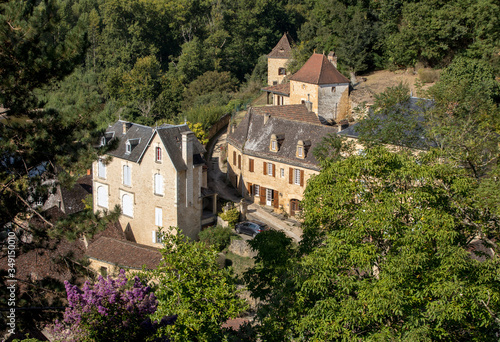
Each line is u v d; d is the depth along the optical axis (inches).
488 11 2432.3
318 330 835.4
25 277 1117.1
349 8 3036.4
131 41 4252.0
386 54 2915.8
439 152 984.3
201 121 2765.7
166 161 1745.8
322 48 3080.7
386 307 781.3
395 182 925.8
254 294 1064.2
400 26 2871.6
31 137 897.5
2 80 895.7
